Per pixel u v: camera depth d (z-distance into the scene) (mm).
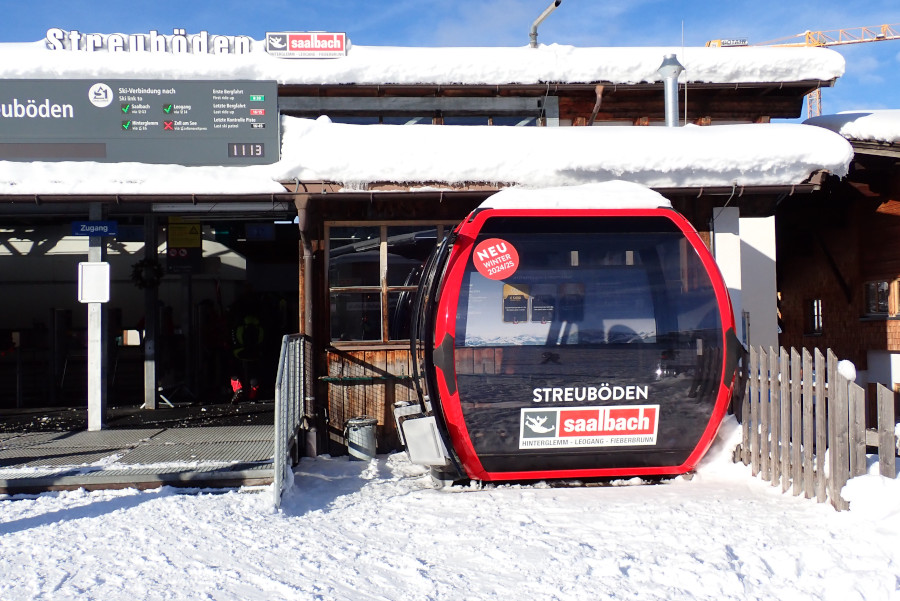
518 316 6820
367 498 6508
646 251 6996
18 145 8188
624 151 8148
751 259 11469
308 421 8344
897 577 4316
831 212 12617
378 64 11367
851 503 5445
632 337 6914
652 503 6137
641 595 4230
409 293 8758
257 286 16312
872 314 11930
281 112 11633
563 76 11555
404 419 7188
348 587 4367
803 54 11938
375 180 7984
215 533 5398
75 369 14094
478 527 5555
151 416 10227
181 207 9414
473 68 11453
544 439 6840
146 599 4188
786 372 6305
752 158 8203
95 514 5895
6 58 10648
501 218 6871
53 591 4297
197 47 11242
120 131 8258
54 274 15492
